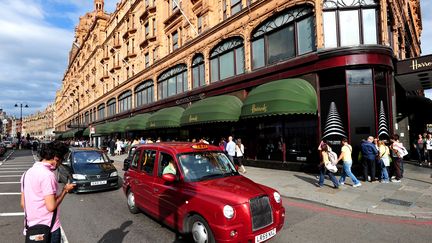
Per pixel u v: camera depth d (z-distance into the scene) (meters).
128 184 7.21
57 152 3.21
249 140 15.91
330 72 12.08
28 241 2.98
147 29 30.05
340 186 9.56
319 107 12.23
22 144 54.53
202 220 4.55
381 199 7.86
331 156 9.34
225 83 17.38
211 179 5.32
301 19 13.26
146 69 28.73
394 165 10.45
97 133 39.12
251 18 15.73
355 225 6.04
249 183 5.08
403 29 19.56
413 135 21.92
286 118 13.85
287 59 13.82
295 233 5.56
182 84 23.03
